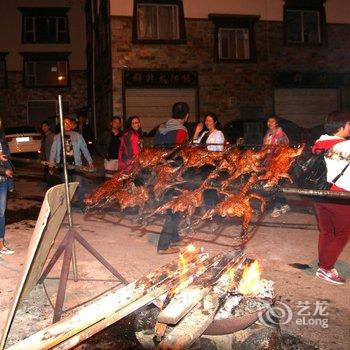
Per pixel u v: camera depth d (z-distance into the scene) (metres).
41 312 4.26
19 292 3.23
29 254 3.31
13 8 26.22
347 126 4.75
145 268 5.43
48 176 11.28
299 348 3.58
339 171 4.67
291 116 19.73
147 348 3.48
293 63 19.47
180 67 18.33
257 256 5.85
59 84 26.94
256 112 19.22
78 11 26.80
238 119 17.58
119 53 17.70
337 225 4.82
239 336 3.49
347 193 3.86
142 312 3.79
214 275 3.65
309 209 8.66
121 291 3.58
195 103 18.66
